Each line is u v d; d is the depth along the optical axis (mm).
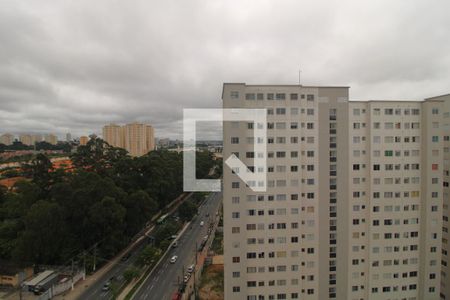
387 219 45344
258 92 42625
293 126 43125
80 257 61656
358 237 45469
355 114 44781
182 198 120688
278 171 43219
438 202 45562
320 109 43719
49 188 74750
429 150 45031
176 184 110312
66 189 66125
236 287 42781
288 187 43406
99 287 55656
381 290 45625
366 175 45125
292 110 43094
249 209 43125
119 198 72438
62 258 60812
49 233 58594
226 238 42500
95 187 68875
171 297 53125
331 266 44844
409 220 45750
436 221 45656
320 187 44156
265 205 43250
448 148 48375
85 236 66375
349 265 45312
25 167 76812
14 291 52375
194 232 87312
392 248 45625
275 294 43906
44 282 52188
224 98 41938
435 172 45344
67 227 63969
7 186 91750
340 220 44688
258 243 43469
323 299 44656
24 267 58375
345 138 44219
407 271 45969
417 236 46031
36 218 57688
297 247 43875
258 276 43656
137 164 95625
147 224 90875
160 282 58562
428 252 45688
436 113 44969
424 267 45656
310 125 43719
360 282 45656
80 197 65000
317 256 44375
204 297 52844
